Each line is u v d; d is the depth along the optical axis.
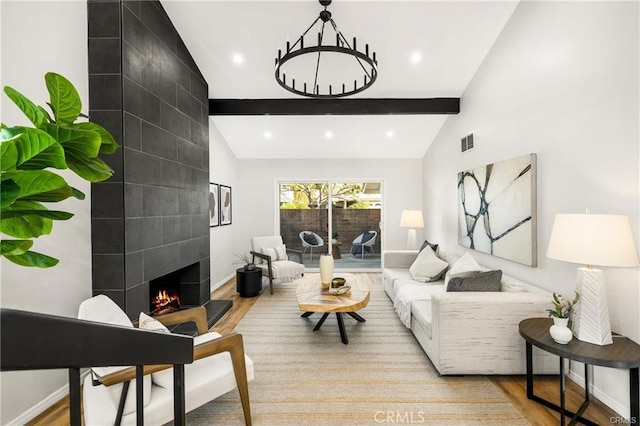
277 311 3.76
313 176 5.99
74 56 2.21
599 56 2.03
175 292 3.67
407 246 5.81
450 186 4.50
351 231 6.11
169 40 3.01
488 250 3.37
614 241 1.63
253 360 2.53
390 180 5.98
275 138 5.26
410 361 2.51
